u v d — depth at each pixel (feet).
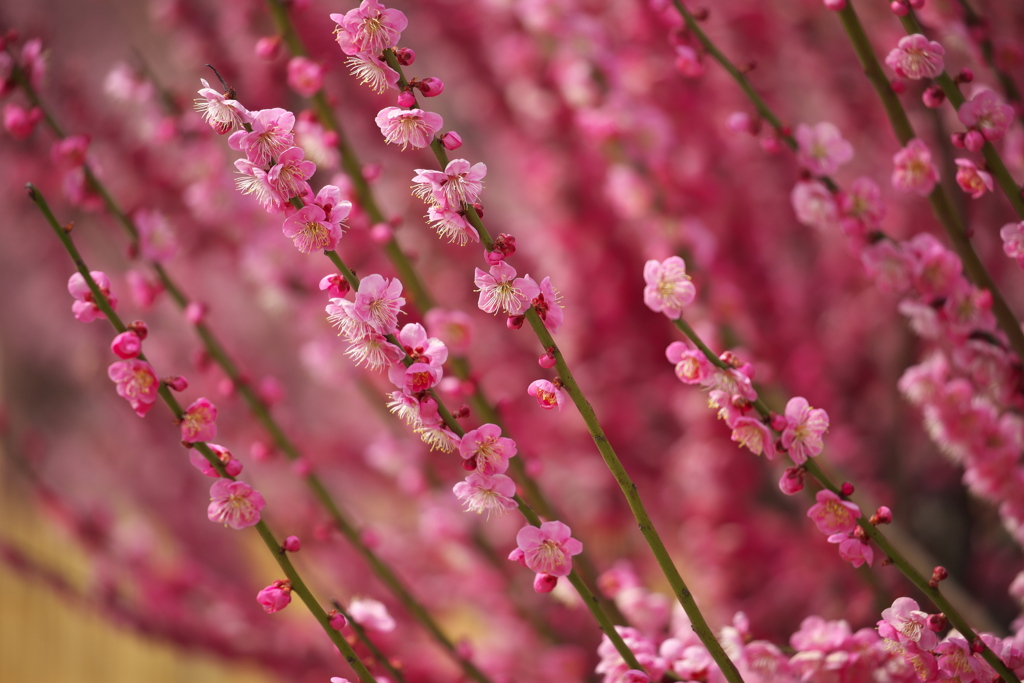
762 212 8.86
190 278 9.46
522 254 9.48
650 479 9.34
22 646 12.32
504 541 9.13
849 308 9.43
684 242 7.19
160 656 12.18
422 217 8.97
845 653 5.48
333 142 5.94
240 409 8.91
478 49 8.99
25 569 9.04
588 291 9.00
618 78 7.32
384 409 8.04
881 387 9.52
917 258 5.67
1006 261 7.92
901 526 8.79
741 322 7.93
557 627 8.41
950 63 6.54
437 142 5.17
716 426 8.78
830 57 8.59
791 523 9.31
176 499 10.36
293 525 9.59
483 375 8.44
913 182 5.59
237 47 7.73
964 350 5.67
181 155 7.16
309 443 9.48
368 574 8.42
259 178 5.11
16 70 5.75
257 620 8.46
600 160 8.50
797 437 5.29
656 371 9.08
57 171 7.72
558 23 7.08
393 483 9.90
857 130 8.77
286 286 7.36
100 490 12.81
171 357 9.69
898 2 5.41
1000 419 5.80
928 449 9.65
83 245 9.74
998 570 9.15
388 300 5.16
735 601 8.87
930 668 5.30
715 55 5.71
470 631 10.69
